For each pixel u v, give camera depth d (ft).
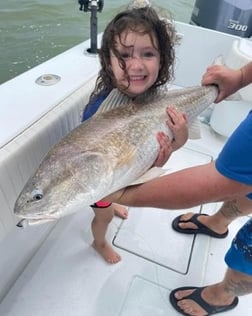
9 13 10.11
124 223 5.09
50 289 4.19
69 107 4.10
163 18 3.76
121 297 4.18
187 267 4.59
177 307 4.10
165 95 3.64
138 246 4.80
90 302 4.10
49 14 10.37
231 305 4.09
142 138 3.03
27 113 3.82
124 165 2.81
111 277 4.39
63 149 2.71
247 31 7.68
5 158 3.22
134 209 5.34
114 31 3.40
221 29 7.73
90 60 5.13
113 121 3.02
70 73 4.72
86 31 9.58
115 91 3.39
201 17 8.02
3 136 3.44
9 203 3.37
